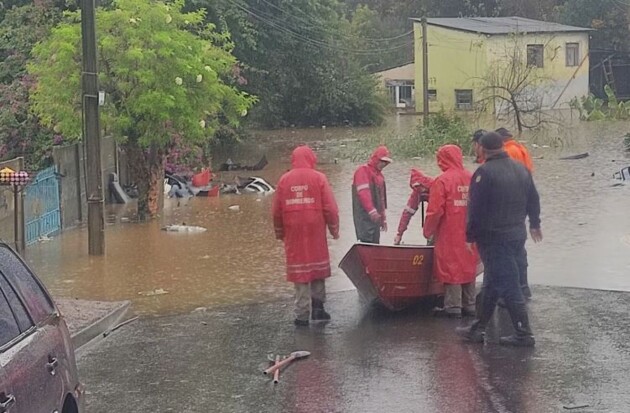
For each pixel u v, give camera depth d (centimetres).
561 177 2814
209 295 1368
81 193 2169
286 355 1015
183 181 2744
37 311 627
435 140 3850
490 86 5188
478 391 862
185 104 2114
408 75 7406
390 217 2039
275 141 4809
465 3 8425
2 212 1673
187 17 2241
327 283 1413
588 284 1360
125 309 1277
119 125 2091
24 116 2670
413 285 1175
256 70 4641
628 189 2483
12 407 506
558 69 6450
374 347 1034
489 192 980
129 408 854
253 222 2097
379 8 8819
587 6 7175
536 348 1005
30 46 2848
